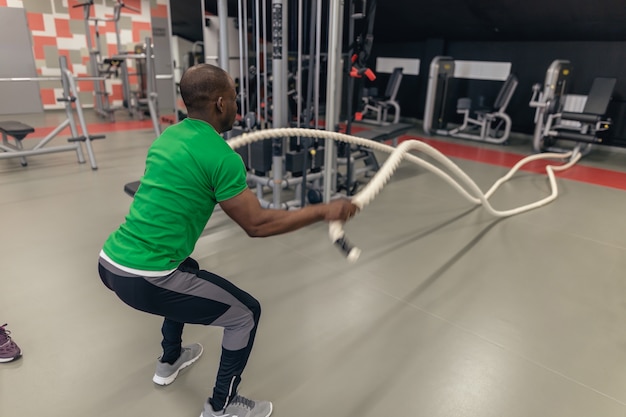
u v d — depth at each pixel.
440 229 3.24
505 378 1.74
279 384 1.68
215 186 1.14
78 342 1.88
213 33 3.89
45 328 1.96
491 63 7.26
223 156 1.13
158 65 8.02
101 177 4.25
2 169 4.41
